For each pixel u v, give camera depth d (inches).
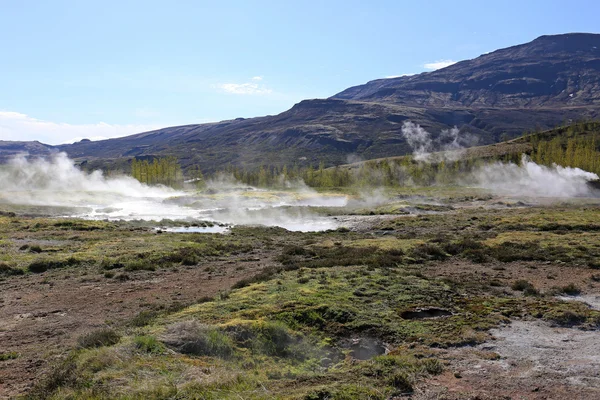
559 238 1259.2
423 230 1765.5
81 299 725.9
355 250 1149.1
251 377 346.6
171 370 352.2
